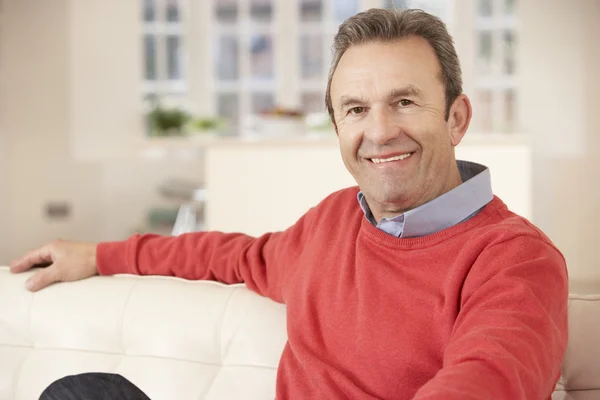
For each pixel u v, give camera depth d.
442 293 1.13
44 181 5.83
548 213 5.38
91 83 5.82
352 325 1.20
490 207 1.19
